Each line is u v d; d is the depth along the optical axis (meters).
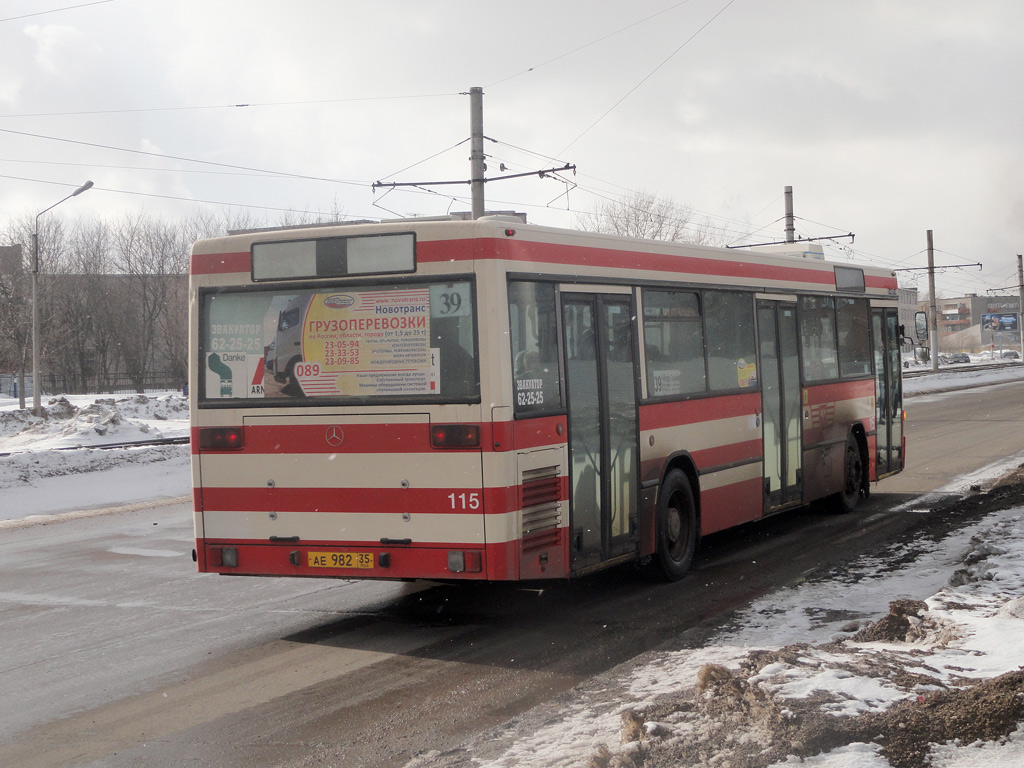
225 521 7.50
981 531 10.10
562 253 7.63
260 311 7.43
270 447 7.36
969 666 5.32
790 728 4.41
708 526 9.59
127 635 7.59
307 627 7.69
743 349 10.33
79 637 7.57
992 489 13.59
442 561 6.93
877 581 8.41
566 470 7.51
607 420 8.06
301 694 5.99
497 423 6.82
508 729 5.14
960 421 26.94
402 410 7.02
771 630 6.89
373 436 7.09
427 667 6.49
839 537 10.91
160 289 76.38
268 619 7.98
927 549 9.75
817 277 12.02
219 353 7.53
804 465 11.49
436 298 7.00
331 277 7.24
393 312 7.09
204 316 7.58
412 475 7.00
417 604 8.39
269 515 7.38
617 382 8.23
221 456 7.50
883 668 5.30
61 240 73.44
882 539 10.59
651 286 8.79
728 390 9.96
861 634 6.30
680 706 4.93
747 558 10.00
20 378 46.75
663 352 8.95
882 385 13.84
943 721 4.42
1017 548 8.59
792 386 11.28
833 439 12.23
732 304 10.15
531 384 7.17
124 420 29.47
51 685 6.35
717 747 4.34
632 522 8.38
